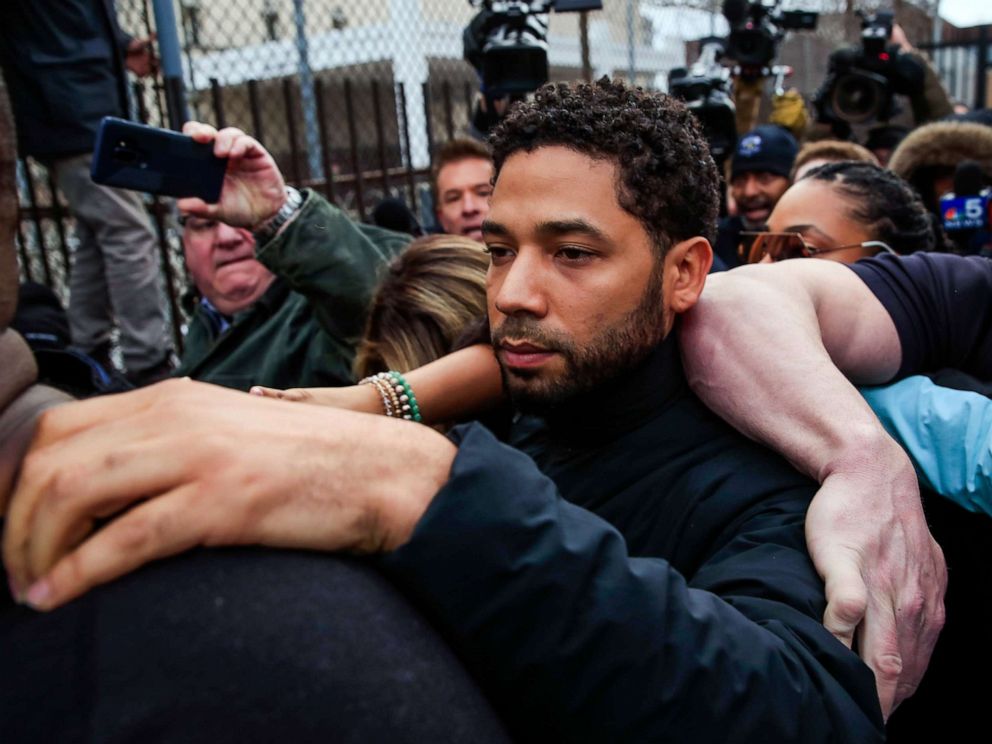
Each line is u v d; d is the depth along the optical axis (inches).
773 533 36.1
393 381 44.8
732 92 182.9
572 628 23.5
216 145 59.6
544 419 44.5
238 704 18.6
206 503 20.0
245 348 85.9
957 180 94.0
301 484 21.1
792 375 38.6
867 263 50.0
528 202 37.7
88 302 130.2
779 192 140.5
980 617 47.6
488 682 23.7
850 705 28.5
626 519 41.7
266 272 96.3
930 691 51.1
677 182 38.9
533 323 38.2
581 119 37.4
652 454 42.1
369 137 166.6
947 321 48.2
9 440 21.4
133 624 18.9
